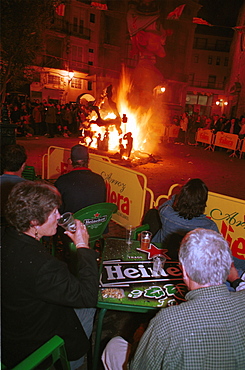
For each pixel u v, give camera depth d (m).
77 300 1.54
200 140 18.59
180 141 20.50
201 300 1.26
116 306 1.95
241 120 16.86
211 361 1.17
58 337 1.59
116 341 1.94
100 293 2.03
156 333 1.24
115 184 4.82
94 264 1.77
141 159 11.48
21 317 1.54
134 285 2.15
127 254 2.57
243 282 2.09
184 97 39.41
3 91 11.66
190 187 2.45
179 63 37.44
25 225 1.58
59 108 19.19
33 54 11.81
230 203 3.26
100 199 3.26
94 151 11.82
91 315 2.22
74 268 2.72
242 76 26.67
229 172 10.82
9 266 1.51
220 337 1.18
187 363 1.17
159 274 2.31
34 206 1.57
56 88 31.48
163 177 9.11
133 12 14.58
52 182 5.24
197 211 2.46
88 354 2.34
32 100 29.58
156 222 3.47
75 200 3.12
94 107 11.59
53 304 1.63
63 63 31.98
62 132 18.98
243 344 1.21
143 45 14.80
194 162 12.54
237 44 29.91
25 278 1.49
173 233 2.54
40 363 1.56
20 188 1.63
